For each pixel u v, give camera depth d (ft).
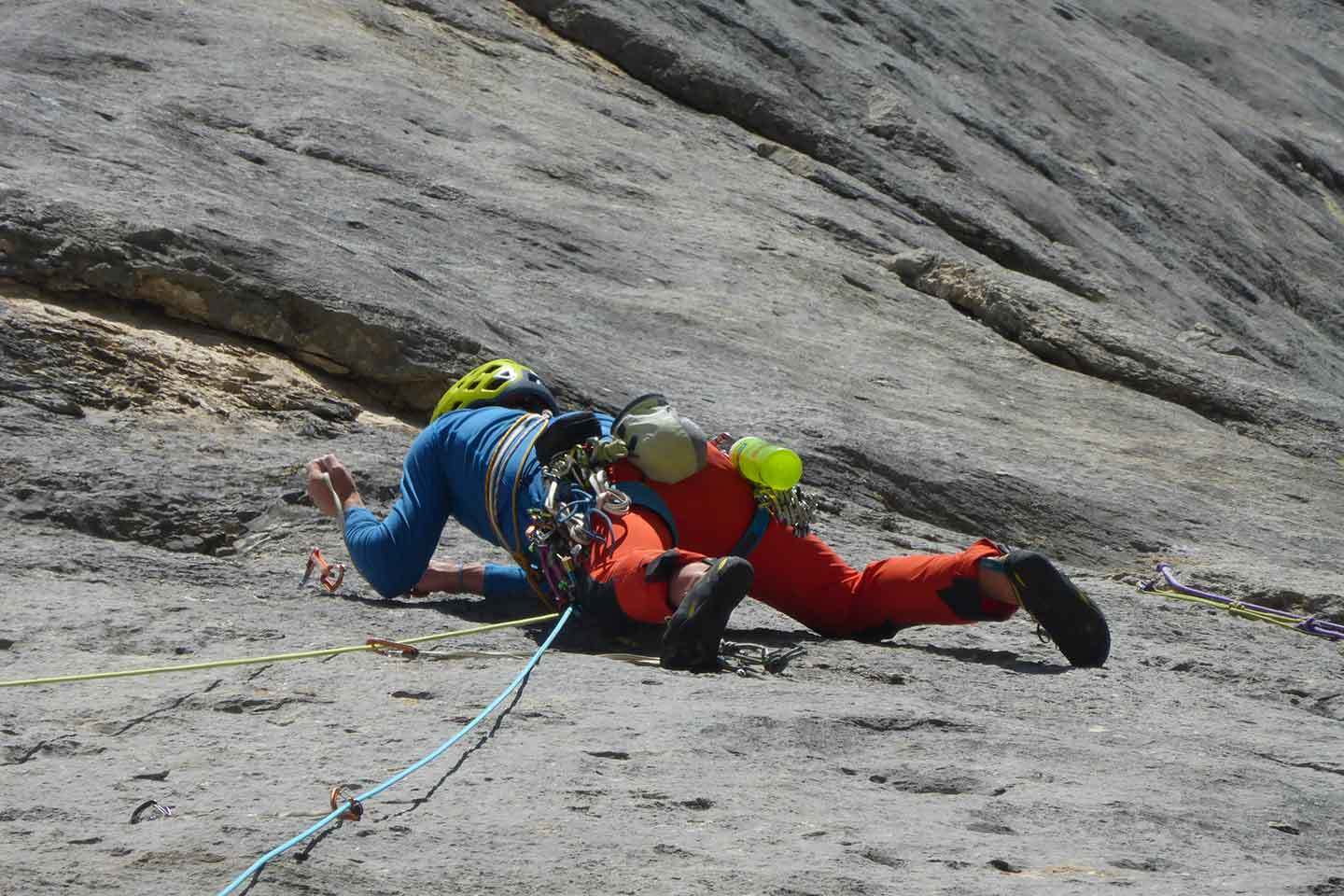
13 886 28.50
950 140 325.01
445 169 197.67
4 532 76.02
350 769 38.47
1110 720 55.42
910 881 32.19
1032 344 231.30
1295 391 246.47
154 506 83.82
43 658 51.29
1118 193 365.20
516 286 166.91
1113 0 531.50
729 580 55.11
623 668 54.80
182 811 34.32
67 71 185.26
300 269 122.93
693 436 62.39
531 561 62.85
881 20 375.45
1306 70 547.08
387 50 244.22
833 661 60.90
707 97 293.23
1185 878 33.99
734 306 190.60
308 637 57.31
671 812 36.40
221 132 182.39
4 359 101.81
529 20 298.76
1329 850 39.06
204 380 110.93
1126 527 146.92
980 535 138.51
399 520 65.82
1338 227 425.28
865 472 138.51
